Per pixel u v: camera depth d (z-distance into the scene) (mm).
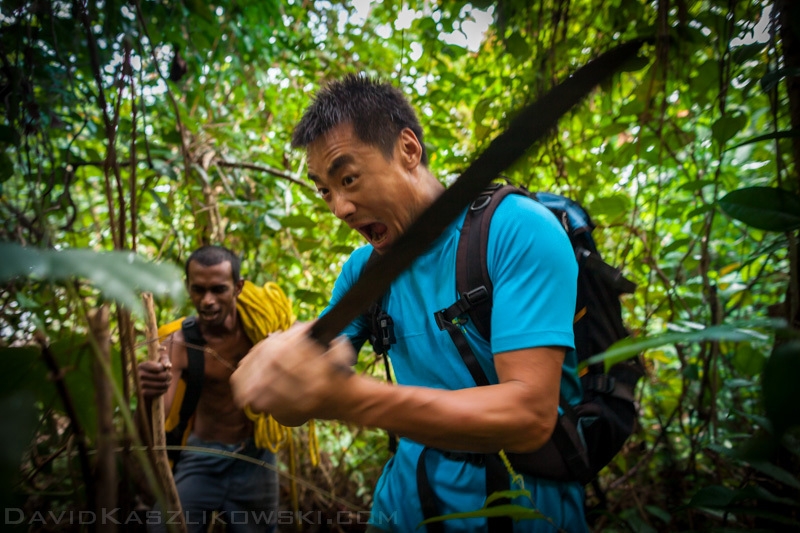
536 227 961
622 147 1761
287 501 2422
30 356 597
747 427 1821
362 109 1039
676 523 1736
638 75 2039
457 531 1099
